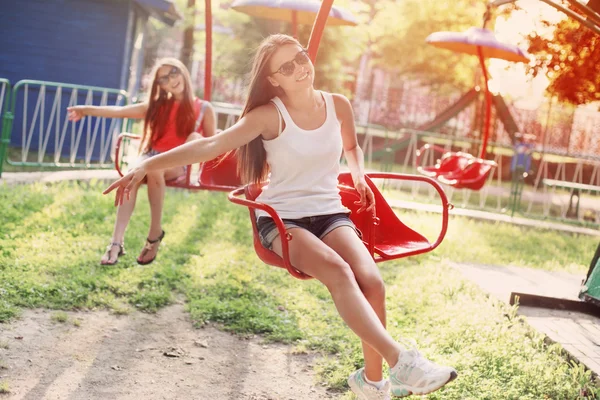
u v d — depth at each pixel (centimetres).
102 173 928
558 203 1498
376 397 310
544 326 475
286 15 687
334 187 342
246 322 461
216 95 1759
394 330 462
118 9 1170
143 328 444
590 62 611
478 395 369
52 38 1155
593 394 371
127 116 531
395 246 361
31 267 505
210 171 507
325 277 295
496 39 732
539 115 1769
